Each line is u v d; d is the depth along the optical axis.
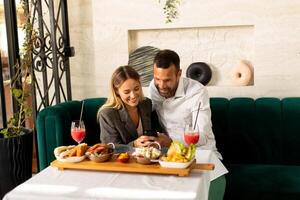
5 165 2.75
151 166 1.76
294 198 2.37
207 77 3.15
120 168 1.75
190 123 2.54
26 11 2.96
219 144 2.91
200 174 1.73
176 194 1.52
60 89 3.45
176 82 2.45
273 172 2.55
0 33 3.36
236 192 2.46
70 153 1.86
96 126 2.97
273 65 3.03
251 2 3.00
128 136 2.29
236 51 3.18
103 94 3.38
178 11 3.12
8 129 2.83
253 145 2.85
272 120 2.81
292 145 2.79
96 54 3.33
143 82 3.25
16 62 2.90
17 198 1.57
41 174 1.78
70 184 1.65
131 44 3.35
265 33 3.01
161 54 2.37
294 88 3.03
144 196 1.51
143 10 3.18
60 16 3.33
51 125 2.60
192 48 3.25
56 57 3.11
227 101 2.92
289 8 2.95
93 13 3.28
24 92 2.87
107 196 1.53
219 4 3.05
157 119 2.61
